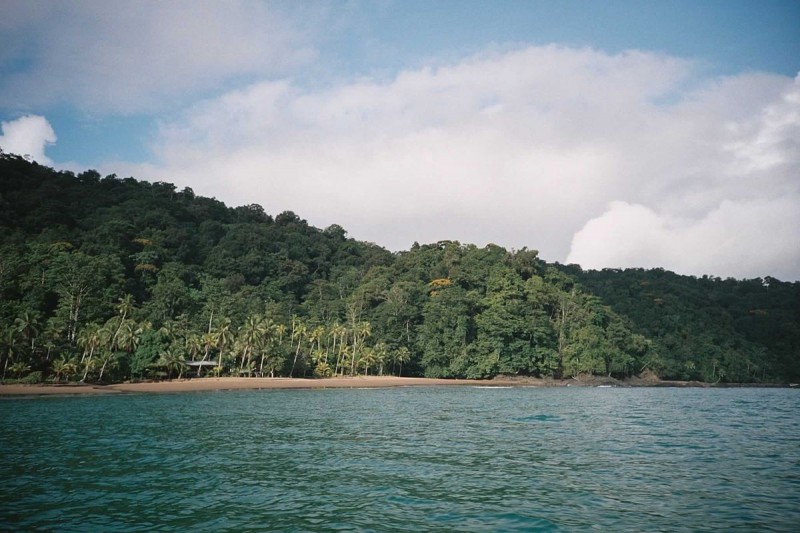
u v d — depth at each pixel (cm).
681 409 7069
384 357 14975
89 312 12781
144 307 14375
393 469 2984
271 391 11000
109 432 4484
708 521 2023
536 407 7288
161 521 2045
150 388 10025
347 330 15150
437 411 6581
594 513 2131
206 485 2609
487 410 6756
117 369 10788
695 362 17275
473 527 1961
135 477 2781
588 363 15362
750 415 6191
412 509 2195
